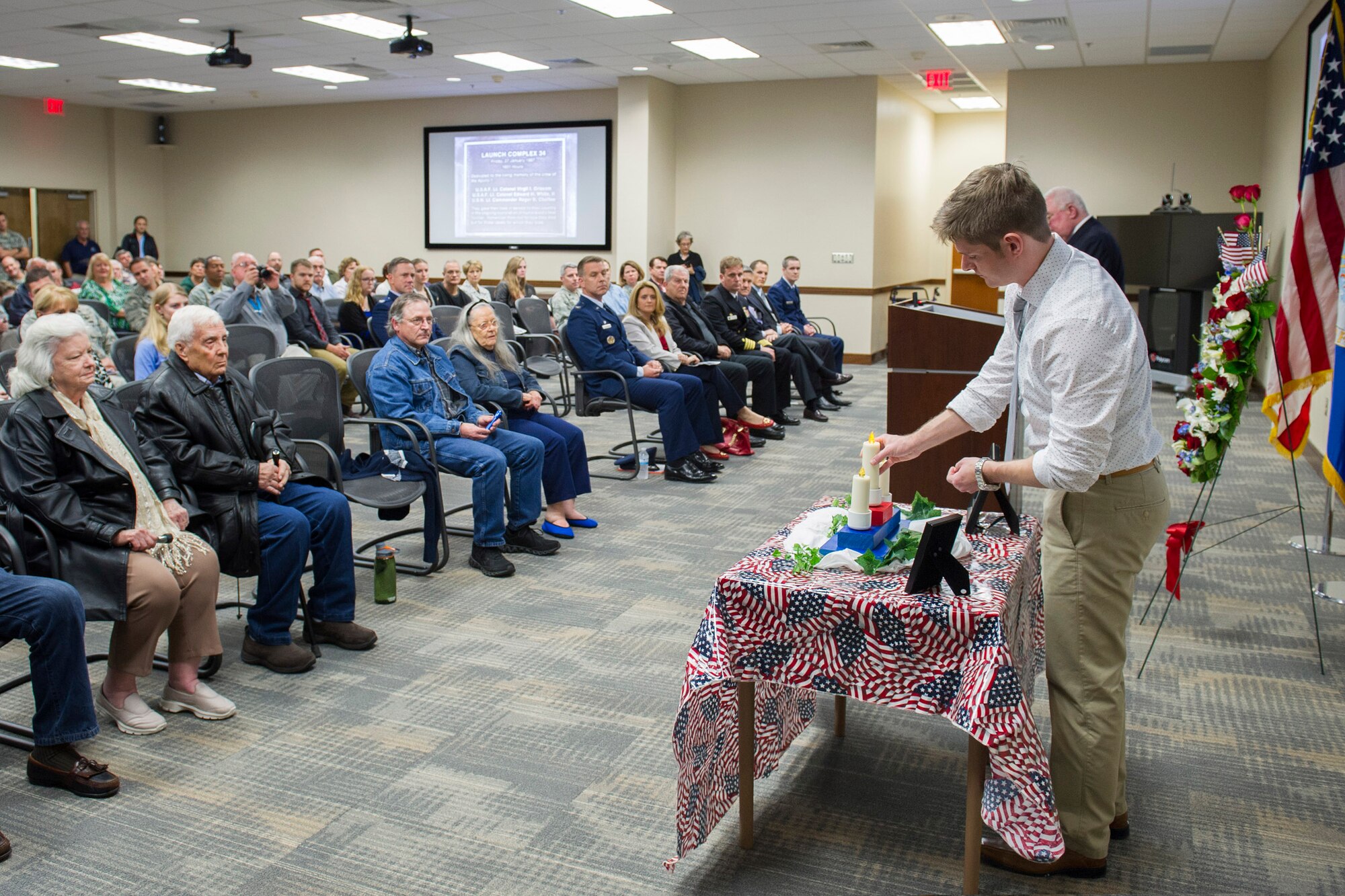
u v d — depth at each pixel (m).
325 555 3.15
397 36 8.91
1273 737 2.62
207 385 3.03
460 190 12.60
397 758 2.50
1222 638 3.30
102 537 2.55
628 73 10.65
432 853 2.09
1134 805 2.30
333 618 3.18
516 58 9.89
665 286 6.55
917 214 12.77
